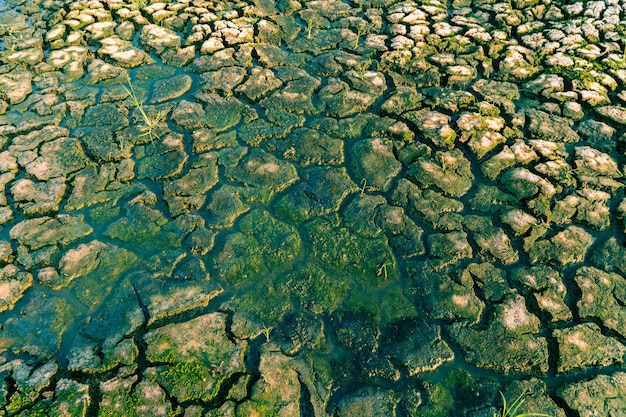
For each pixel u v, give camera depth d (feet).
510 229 9.14
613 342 7.59
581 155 10.44
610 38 13.33
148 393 6.95
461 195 9.86
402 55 13.23
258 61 13.34
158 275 8.52
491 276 8.46
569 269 8.58
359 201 9.76
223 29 14.23
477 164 10.45
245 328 7.80
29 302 8.12
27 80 12.66
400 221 9.38
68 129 11.34
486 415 6.82
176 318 7.90
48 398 6.87
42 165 10.42
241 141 11.07
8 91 12.27
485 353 7.46
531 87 12.16
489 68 12.85
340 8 15.33
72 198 9.80
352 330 7.82
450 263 8.68
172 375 7.14
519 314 7.89
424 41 13.74
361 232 9.23
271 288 8.39
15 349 7.49
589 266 8.59
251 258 8.81
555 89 11.97
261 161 10.56
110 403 6.83
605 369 7.35
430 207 9.59
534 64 12.87
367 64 13.11
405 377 7.25
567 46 13.16
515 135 11.00
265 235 9.21
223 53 13.46
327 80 12.64
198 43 13.91
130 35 14.26
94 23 14.57
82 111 11.78
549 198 9.59
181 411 6.80
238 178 10.23
